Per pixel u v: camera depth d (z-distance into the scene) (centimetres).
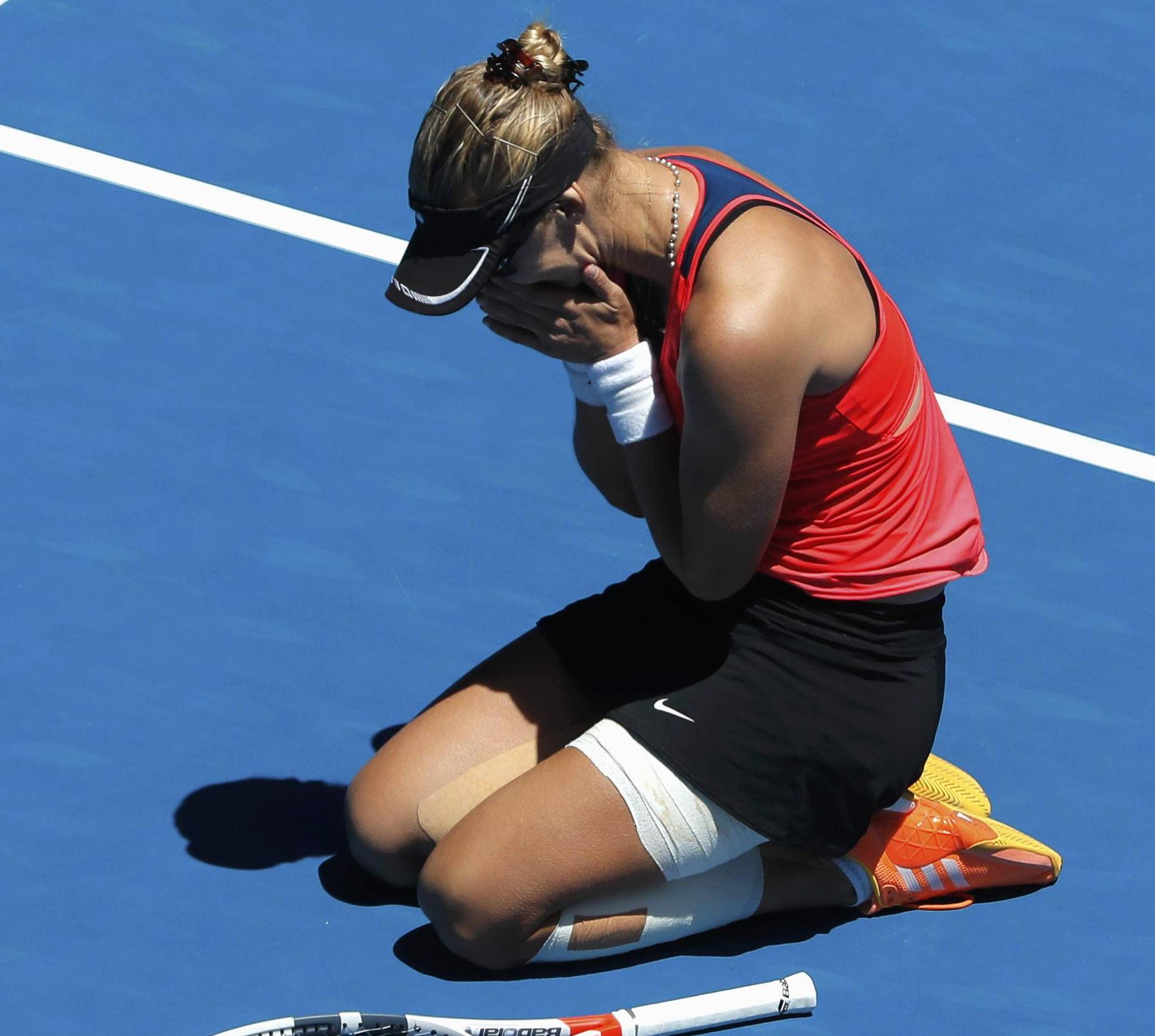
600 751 1330
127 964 1374
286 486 1838
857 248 2198
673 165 1318
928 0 2623
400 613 1712
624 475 1478
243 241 2139
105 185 2194
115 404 1909
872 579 1335
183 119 2309
